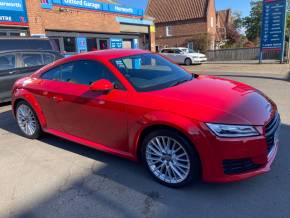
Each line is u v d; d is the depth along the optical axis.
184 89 3.51
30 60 7.99
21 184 3.59
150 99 3.33
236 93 3.49
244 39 45.56
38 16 12.96
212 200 3.06
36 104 4.75
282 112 6.14
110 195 3.26
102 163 4.04
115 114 3.58
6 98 7.55
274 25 18.83
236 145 2.86
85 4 15.41
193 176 3.11
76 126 4.21
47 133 5.15
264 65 18.75
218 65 22.11
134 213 2.93
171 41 40.66
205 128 2.89
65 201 3.19
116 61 3.93
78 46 15.30
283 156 3.93
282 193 3.12
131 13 18.92
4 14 11.60
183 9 39.81
